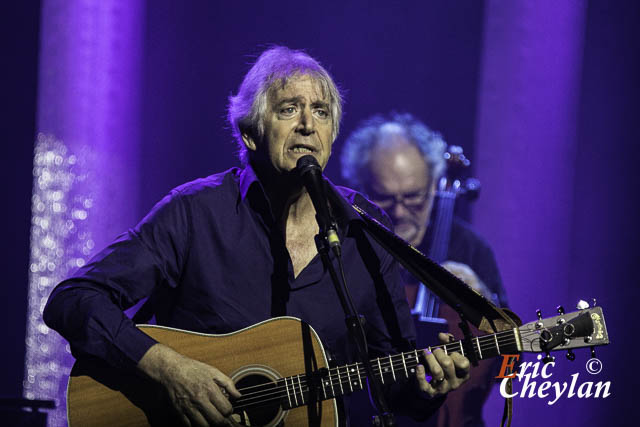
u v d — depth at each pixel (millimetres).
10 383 21781
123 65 23422
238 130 9203
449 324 13961
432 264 8797
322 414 8297
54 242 22625
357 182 16188
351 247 8961
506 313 8352
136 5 23531
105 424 8312
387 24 25922
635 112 23906
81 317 8023
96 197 23047
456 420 13734
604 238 24219
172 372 7863
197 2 25156
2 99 22453
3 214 22406
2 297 22172
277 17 25703
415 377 8219
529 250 23969
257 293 8633
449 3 25688
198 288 8625
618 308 23906
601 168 24219
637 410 22547
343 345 8859
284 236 8828
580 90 23797
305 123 8492
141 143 24359
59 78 22719
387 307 9031
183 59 25141
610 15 23734
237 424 8062
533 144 23859
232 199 8820
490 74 23984
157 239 8516
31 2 22422
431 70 25922
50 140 22719
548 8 23438
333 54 26031
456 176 16328
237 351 8398
